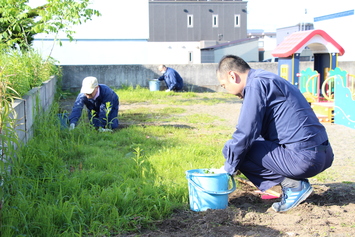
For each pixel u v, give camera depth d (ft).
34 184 13.05
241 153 11.66
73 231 10.28
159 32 163.94
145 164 16.42
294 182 12.07
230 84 12.03
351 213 11.93
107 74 52.21
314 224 10.94
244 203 12.92
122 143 21.08
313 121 11.79
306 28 126.82
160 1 162.71
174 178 15.03
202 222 11.18
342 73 34.53
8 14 33.12
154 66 53.06
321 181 15.57
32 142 17.39
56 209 10.97
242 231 10.56
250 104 11.47
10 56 22.63
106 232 10.48
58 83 47.85
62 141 19.81
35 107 20.40
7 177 11.58
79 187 13.16
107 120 23.85
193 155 18.10
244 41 120.47
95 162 16.71
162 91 50.65
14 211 10.59
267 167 12.08
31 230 10.29
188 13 164.86
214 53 119.44
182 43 122.42
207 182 11.84
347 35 72.08
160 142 21.27
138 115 32.48
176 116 32.24
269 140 12.16
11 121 11.18
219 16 167.22
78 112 23.67
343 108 28.63
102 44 78.48
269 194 13.34
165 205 12.00
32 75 24.29
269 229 10.67
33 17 38.24
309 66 53.93
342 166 17.84
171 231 10.80
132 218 11.33
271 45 152.97
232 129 26.55
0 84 10.33
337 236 10.12
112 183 13.96
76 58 77.77
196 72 53.78
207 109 37.14
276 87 11.57
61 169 15.30
